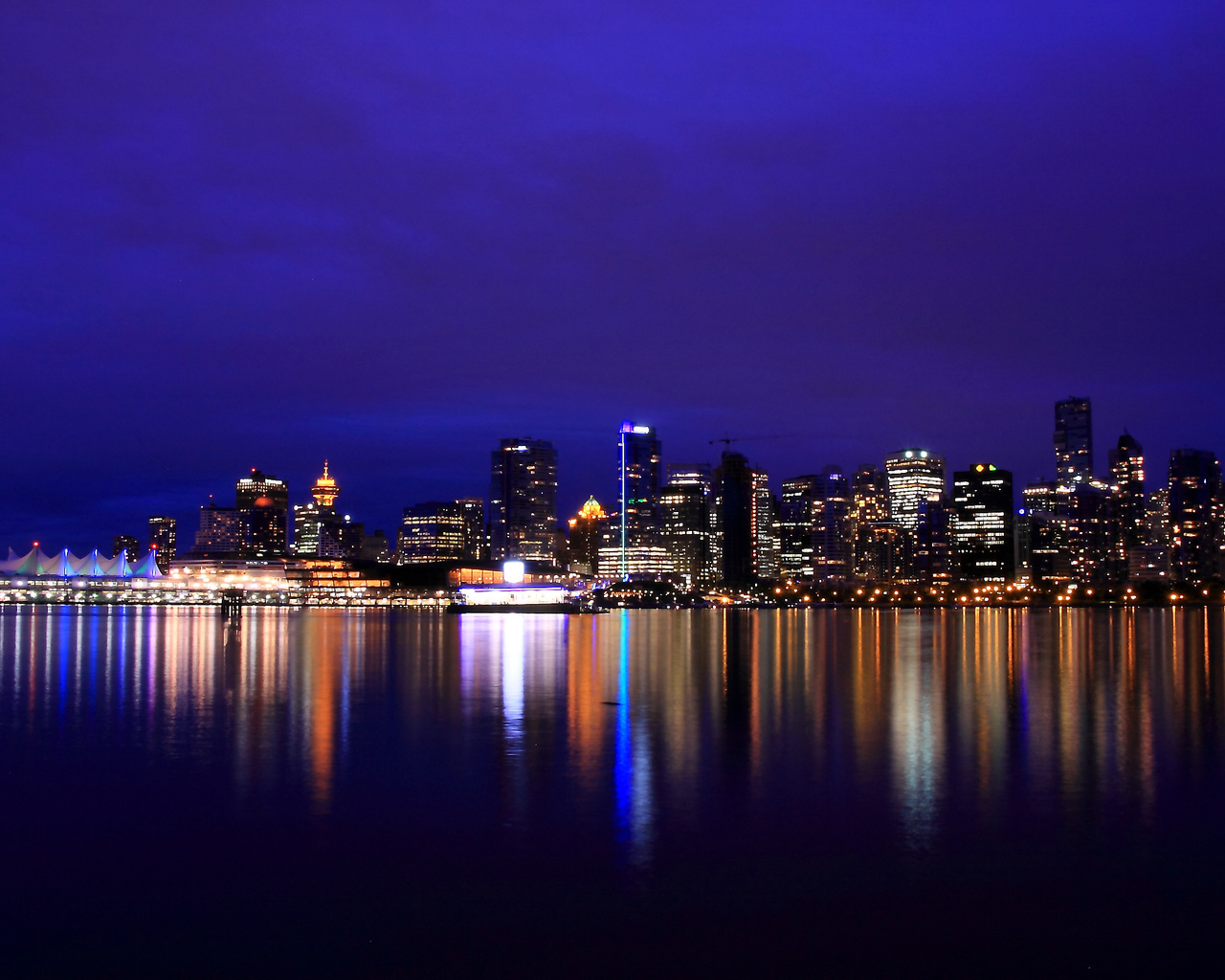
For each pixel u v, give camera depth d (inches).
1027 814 1395.2
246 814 1403.8
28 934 983.6
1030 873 1147.3
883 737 2086.6
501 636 6929.1
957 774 1673.2
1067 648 5728.3
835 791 1536.7
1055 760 1803.6
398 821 1366.9
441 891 1093.8
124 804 1467.8
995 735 2113.7
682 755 1855.3
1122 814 1393.9
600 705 2637.8
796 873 1147.9
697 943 960.9
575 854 1217.4
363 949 948.6
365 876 1144.2
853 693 2999.5
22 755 1865.2
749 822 1357.0
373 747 1945.1
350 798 1501.0
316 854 1221.7
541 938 972.6
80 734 2122.3
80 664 4079.7
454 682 3280.0
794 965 916.0
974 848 1238.3
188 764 1770.4
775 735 2110.0
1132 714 2481.5
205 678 3440.0
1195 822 1358.3
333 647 5423.2
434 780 1625.2
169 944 961.5
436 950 946.1
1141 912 1033.5
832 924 1002.1
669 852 1225.4
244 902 1063.0
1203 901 1064.2
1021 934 980.6
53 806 1459.2
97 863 1190.3
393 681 3304.6
